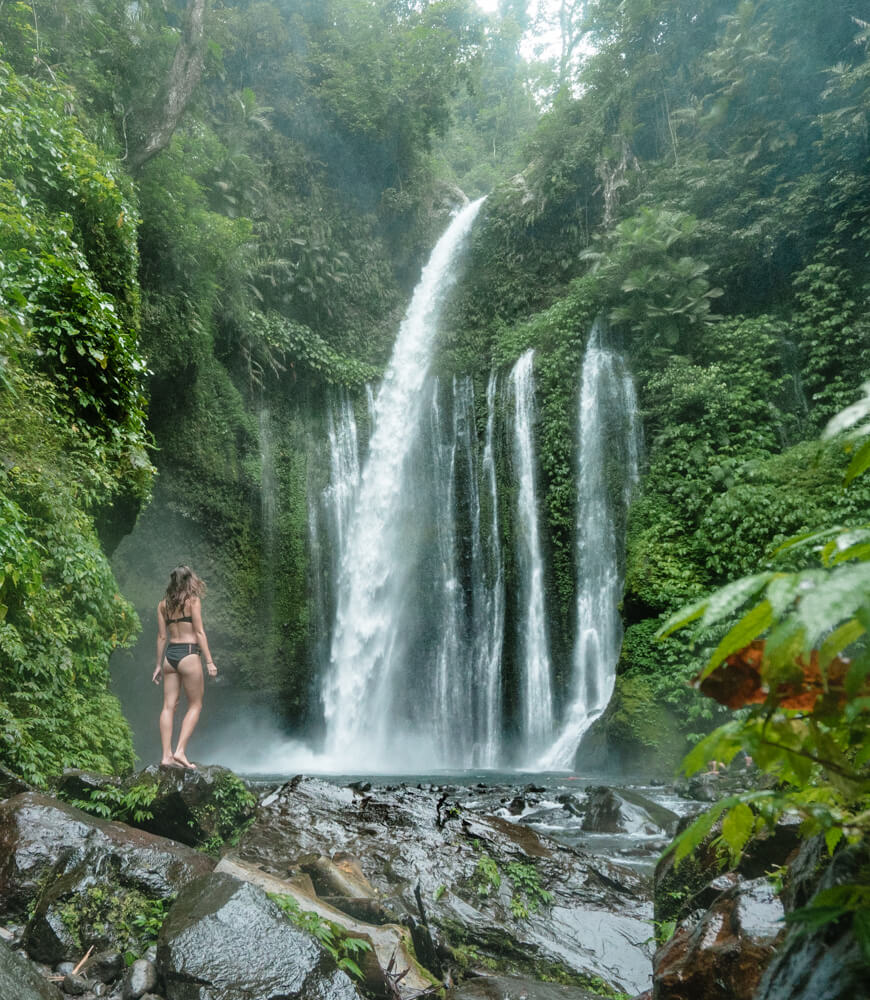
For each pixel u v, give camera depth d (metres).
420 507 25.03
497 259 28.44
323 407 26.03
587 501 21.62
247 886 3.23
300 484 24.31
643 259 22.22
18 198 9.84
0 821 3.99
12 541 5.36
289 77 29.73
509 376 24.44
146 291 19.08
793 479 16.31
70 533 8.23
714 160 22.92
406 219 31.28
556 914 4.58
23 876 3.73
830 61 21.42
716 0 25.22
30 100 11.57
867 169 19.36
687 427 19.23
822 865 1.62
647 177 25.53
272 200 27.48
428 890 4.66
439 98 32.19
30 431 8.47
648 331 21.66
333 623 24.22
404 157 31.64
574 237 27.47
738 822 1.20
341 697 23.61
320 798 5.86
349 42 31.62
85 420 9.93
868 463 0.92
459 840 5.35
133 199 14.77
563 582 21.42
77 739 7.41
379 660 23.67
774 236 20.59
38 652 7.38
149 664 19.70
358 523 25.61
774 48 22.27
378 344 28.86
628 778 14.32
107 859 3.85
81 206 11.63
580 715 20.03
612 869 5.18
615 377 22.08
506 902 4.64
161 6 22.11
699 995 2.07
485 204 29.70
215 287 21.73
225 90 28.09
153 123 18.25
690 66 25.58
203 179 24.16
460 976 3.90
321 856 4.64
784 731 0.99
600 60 27.84
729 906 2.27
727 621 14.28
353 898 4.09
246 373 24.00
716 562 16.16
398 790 7.84
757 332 19.94
